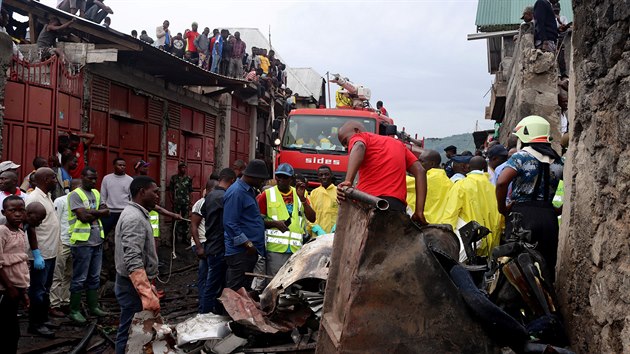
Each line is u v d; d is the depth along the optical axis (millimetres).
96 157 12617
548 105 10727
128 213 5770
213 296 7711
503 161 7410
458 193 6492
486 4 18406
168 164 16250
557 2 13211
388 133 11586
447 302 3475
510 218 4832
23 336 7371
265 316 5555
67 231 8523
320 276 5480
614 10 3635
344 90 18250
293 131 15172
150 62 13500
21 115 10102
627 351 3316
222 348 5371
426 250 3494
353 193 3812
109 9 15227
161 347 5422
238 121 21531
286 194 7906
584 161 4188
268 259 7703
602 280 3711
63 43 11648
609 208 3672
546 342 4188
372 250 3453
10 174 7625
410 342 3424
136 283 5562
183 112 17188
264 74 23406
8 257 5969
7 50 8922
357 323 3418
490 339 3469
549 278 4441
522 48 11719
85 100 12109
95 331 7785
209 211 7688
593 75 4043
